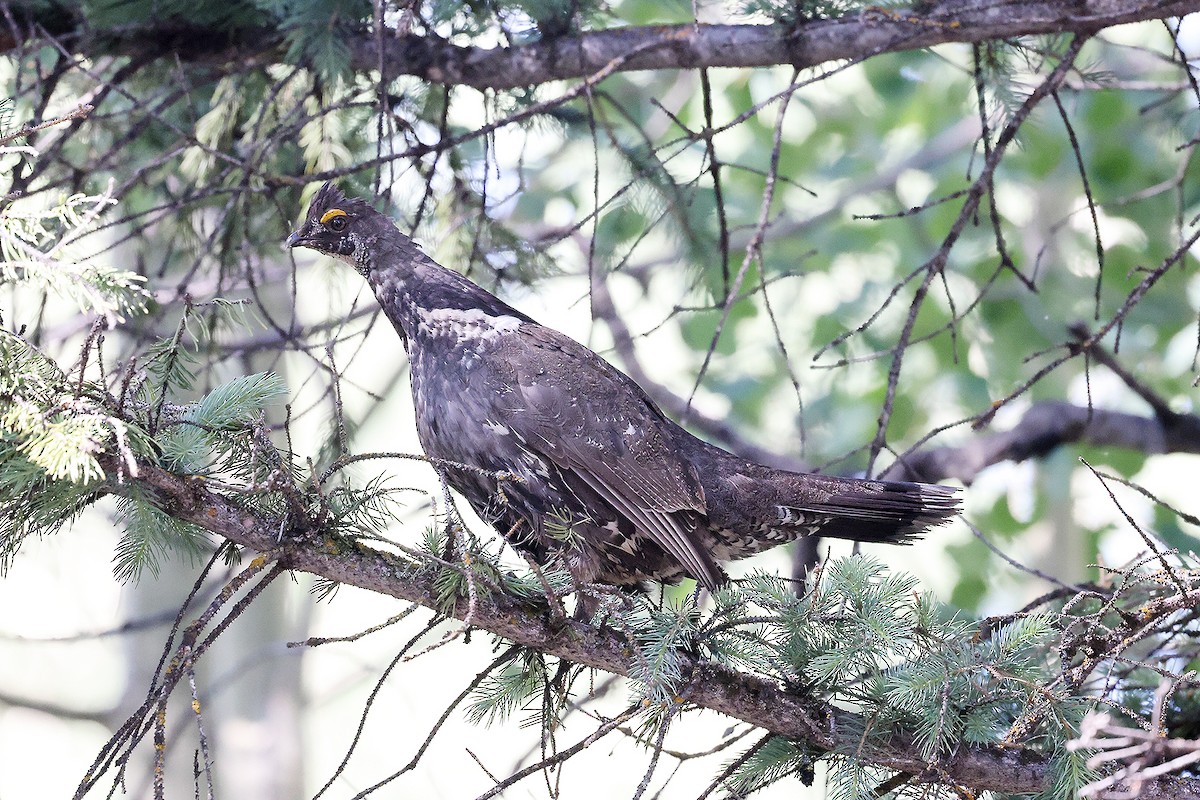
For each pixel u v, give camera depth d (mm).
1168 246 17141
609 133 9828
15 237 5379
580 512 8914
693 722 16344
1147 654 8742
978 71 9047
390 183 9742
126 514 6758
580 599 7656
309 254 16047
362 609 19453
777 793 14227
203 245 10883
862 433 17609
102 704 16875
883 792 7402
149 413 6547
